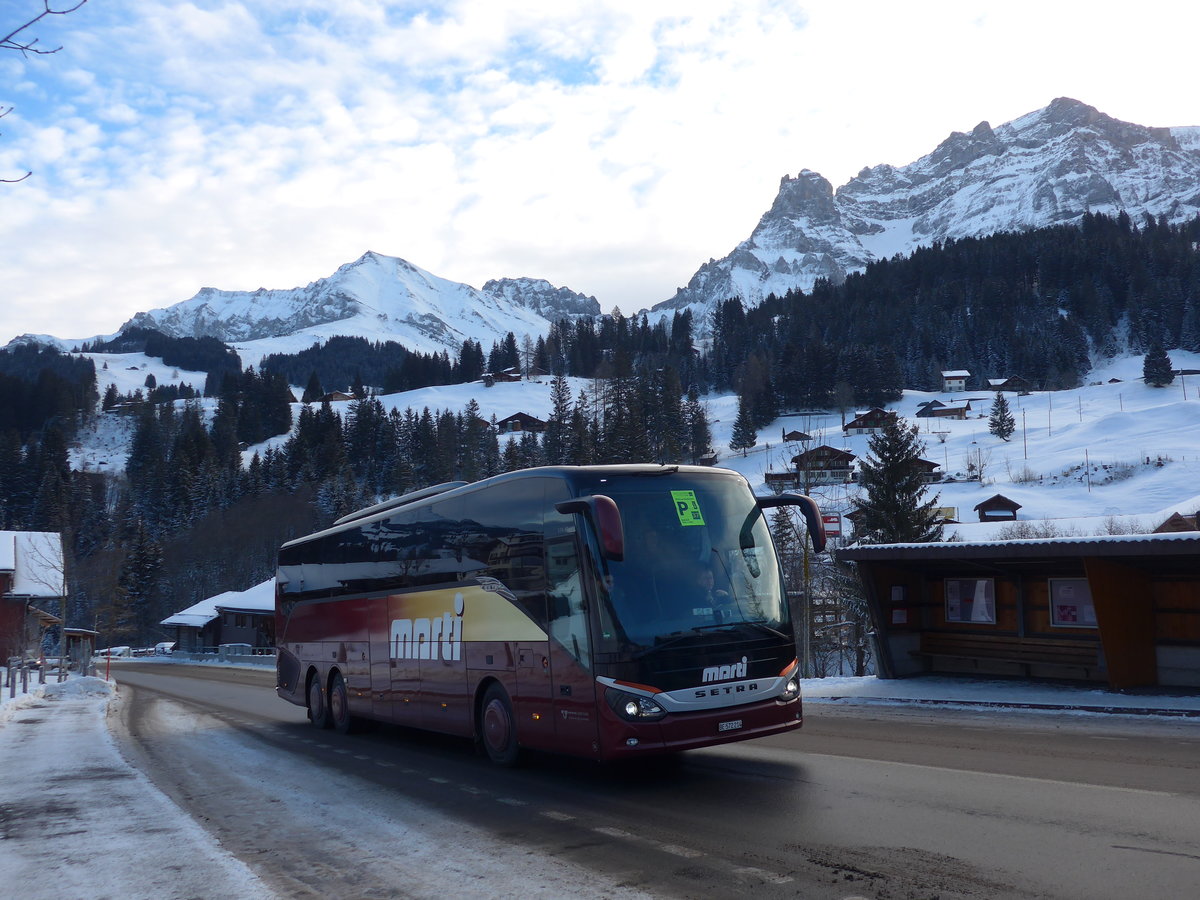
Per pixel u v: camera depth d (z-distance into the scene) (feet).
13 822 29.73
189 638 271.28
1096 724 43.65
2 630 173.88
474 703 38.78
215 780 37.68
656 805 28.50
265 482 438.40
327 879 21.77
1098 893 18.07
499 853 23.45
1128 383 620.90
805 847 22.50
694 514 33.32
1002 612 65.05
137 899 20.63
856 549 64.39
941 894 18.40
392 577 47.62
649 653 30.14
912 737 41.14
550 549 33.71
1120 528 189.16
